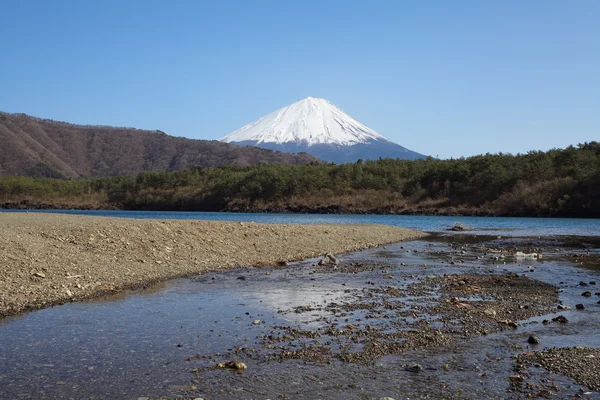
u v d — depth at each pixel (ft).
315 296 44.70
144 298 42.96
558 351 28.89
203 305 40.45
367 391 23.02
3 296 39.65
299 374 25.16
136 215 255.70
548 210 234.38
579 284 51.47
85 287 45.55
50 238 56.95
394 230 123.34
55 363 26.43
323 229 100.42
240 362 26.45
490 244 100.83
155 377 24.59
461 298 44.32
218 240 74.18
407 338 31.50
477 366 26.45
